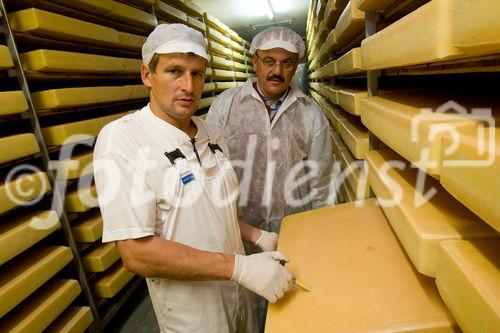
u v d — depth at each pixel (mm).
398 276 773
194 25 3412
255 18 5062
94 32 1801
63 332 1637
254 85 1881
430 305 668
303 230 1078
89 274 1931
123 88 2104
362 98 1217
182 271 903
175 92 998
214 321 1109
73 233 1835
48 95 1588
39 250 1668
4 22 1423
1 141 1345
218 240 1098
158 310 1129
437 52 475
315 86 4875
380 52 753
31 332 1435
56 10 1716
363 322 656
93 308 1874
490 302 406
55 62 1562
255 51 1741
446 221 625
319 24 2646
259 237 1332
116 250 2008
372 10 1043
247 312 1312
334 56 2367
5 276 1453
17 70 1472
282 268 835
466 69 599
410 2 866
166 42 952
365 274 800
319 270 853
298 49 1691
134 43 2246
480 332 431
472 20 396
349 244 945
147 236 911
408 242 660
